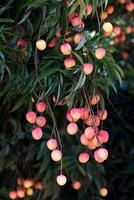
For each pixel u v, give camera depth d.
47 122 2.25
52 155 1.68
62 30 1.73
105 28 1.70
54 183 2.39
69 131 1.67
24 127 2.36
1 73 1.73
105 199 3.06
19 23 1.72
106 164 3.02
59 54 1.71
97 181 2.49
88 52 1.66
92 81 1.69
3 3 1.84
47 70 1.67
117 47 3.00
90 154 2.41
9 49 1.73
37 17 1.84
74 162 2.38
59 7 1.68
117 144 3.12
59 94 1.66
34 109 2.01
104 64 1.68
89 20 2.02
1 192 2.48
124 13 2.36
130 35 3.24
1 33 1.72
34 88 1.72
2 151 2.38
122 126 3.15
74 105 1.69
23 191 2.39
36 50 1.71
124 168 3.09
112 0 2.20
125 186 3.08
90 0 1.66
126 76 3.27
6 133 2.39
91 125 1.67
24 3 1.75
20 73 1.75
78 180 2.47
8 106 2.22
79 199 2.67
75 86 1.65
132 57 3.44
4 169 2.51
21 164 2.45
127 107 3.26
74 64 1.64
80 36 1.69
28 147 2.41
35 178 2.40
